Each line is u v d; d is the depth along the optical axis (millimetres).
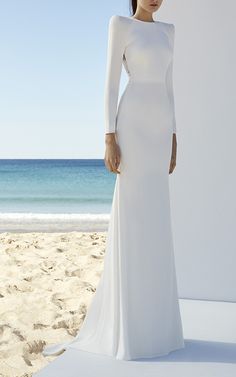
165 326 3355
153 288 3324
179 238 4699
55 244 8234
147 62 3281
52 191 32844
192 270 4699
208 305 4523
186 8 4602
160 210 3357
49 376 2955
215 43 4574
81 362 3174
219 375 2994
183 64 4625
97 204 30656
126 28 3285
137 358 3256
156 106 3312
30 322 4230
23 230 11922
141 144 3287
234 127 4570
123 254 3281
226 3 4547
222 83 4574
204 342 3586
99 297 3506
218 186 4613
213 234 4641
